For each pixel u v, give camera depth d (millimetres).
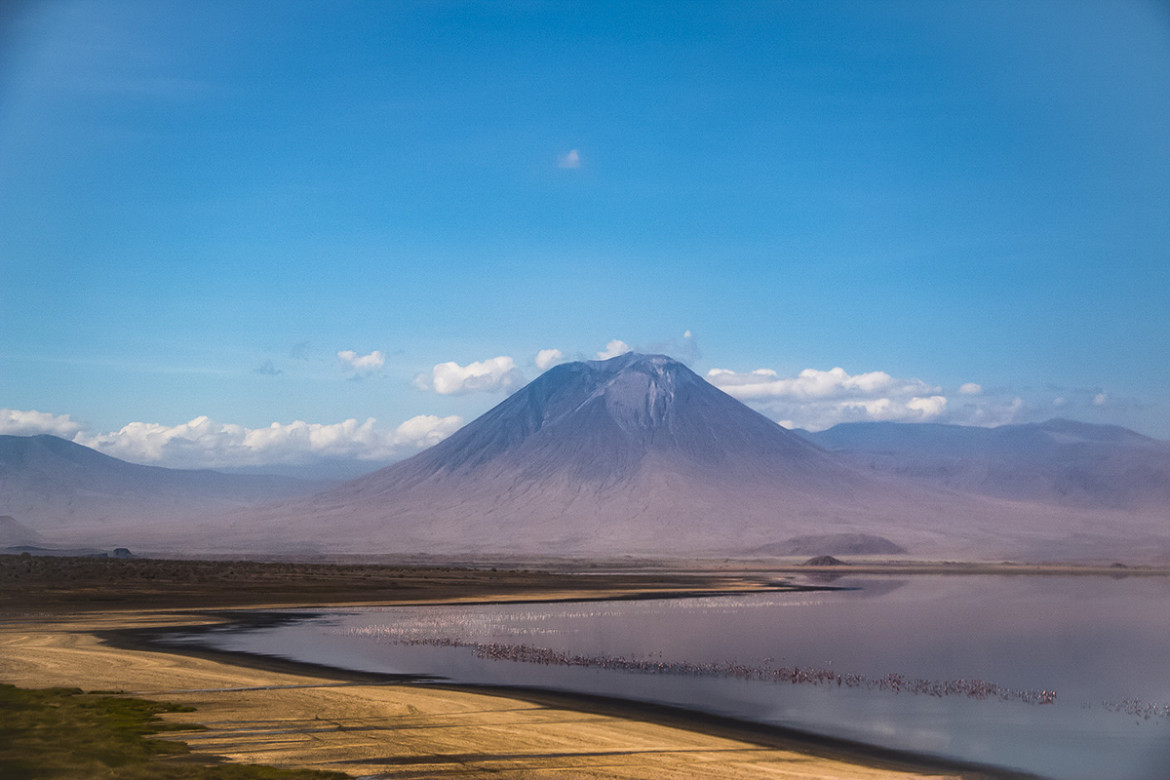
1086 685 40625
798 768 25625
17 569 117062
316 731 29016
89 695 34844
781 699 35938
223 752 26312
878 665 46094
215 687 36969
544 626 65062
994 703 35812
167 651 48656
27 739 26578
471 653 48688
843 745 28578
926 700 36188
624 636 58500
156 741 27297
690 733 29656
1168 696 37844
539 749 27078
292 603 87688
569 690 37375
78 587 98938
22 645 50938
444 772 24609
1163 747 28750
